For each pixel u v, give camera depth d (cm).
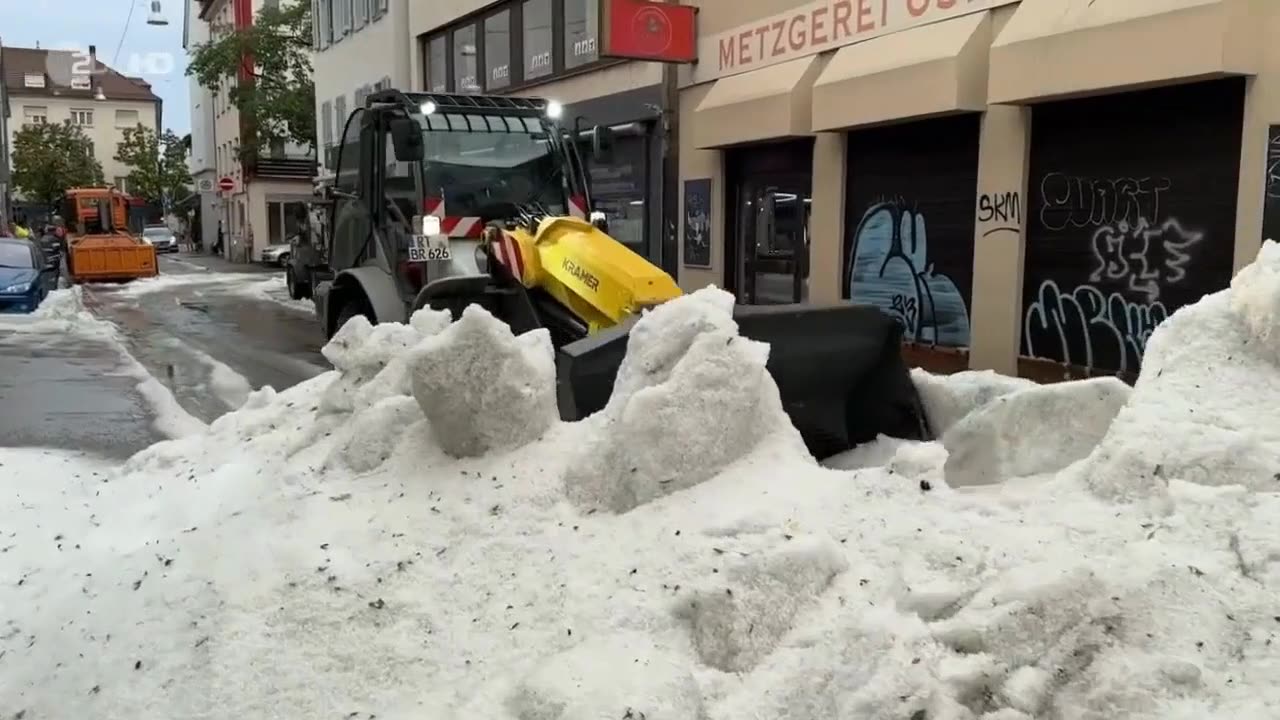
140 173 7519
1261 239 779
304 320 1947
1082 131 929
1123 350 905
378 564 348
